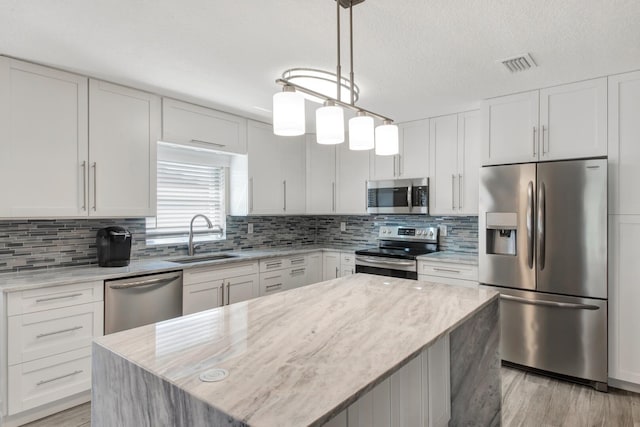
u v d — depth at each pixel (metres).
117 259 2.86
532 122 2.95
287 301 1.79
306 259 4.20
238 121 3.73
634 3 1.74
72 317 2.37
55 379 2.31
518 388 2.68
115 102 2.82
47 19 1.89
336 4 1.71
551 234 2.79
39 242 2.71
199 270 3.09
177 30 2.01
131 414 1.09
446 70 2.55
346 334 1.33
